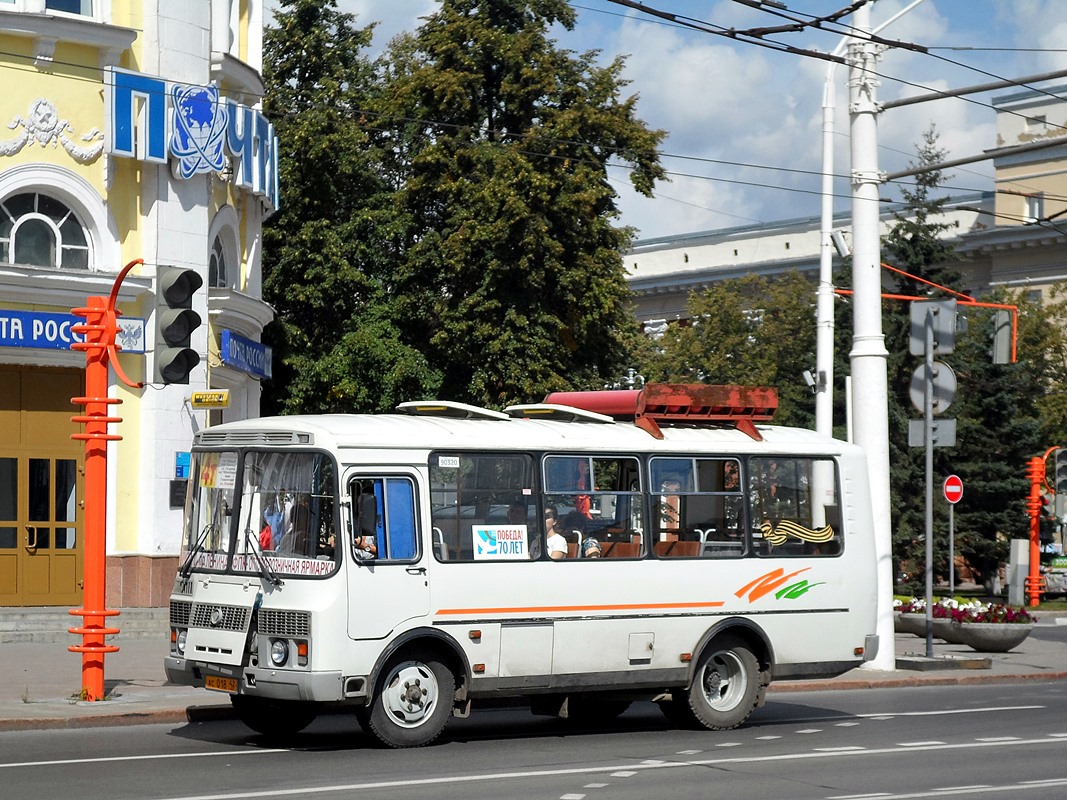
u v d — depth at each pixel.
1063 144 24.95
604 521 17.94
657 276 86.88
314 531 15.81
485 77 46.62
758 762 15.66
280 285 46.47
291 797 12.74
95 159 30.55
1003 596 56.72
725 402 19.50
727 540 18.92
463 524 16.73
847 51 26.78
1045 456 54.38
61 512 30.34
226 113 32.00
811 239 81.06
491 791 13.34
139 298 30.88
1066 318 67.50
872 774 14.91
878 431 26.52
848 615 19.81
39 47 29.78
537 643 17.11
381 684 16.08
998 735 18.39
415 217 47.66
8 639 27.39
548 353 44.53
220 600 16.31
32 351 29.66
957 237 75.25
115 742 16.56
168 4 31.59
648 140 45.75
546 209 43.84
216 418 33.97
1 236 29.81
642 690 18.56
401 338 46.94
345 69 48.91
